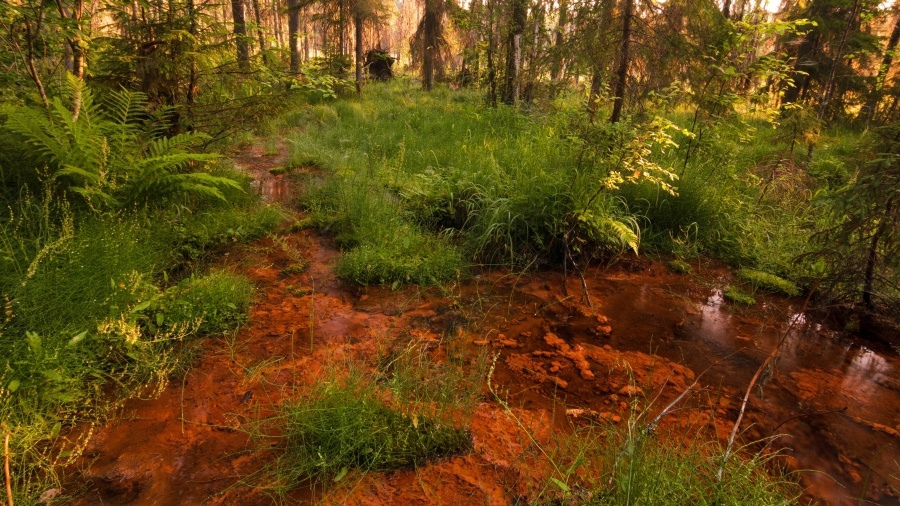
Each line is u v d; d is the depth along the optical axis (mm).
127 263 3236
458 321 3455
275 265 4270
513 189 4996
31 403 2227
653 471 1811
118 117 4520
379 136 9109
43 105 4469
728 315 3707
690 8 5348
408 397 2416
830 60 13070
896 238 3285
